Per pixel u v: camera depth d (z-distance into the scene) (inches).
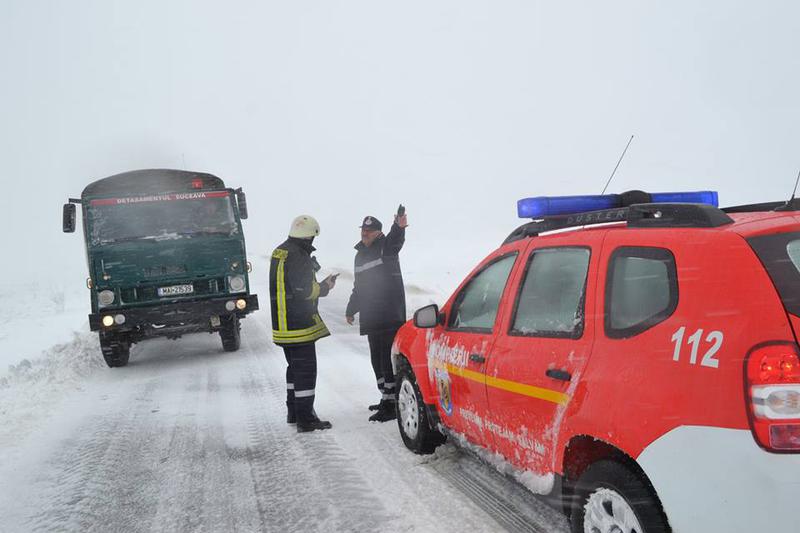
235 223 395.9
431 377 175.8
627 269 111.3
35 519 161.3
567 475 116.8
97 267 368.8
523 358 128.9
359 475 179.3
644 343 101.1
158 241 378.3
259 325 576.7
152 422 252.1
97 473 193.5
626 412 99.3
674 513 90.7
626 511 100.0
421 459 188.4
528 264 141.4
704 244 99.1
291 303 225.0
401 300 240.1
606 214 126.5
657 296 103.3
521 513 146.8
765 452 81.3
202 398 292.4
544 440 121.3
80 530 153.9
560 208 140.9
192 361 401.7
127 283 371.9
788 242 94.3
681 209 107.7
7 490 181.9
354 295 248.5
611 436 101.9
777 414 81.0
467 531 139.6
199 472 190.5
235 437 226.2
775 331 83.6
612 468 103.1
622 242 114.6
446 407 167.9
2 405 287.9
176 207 388.5
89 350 428.8
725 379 86.0
